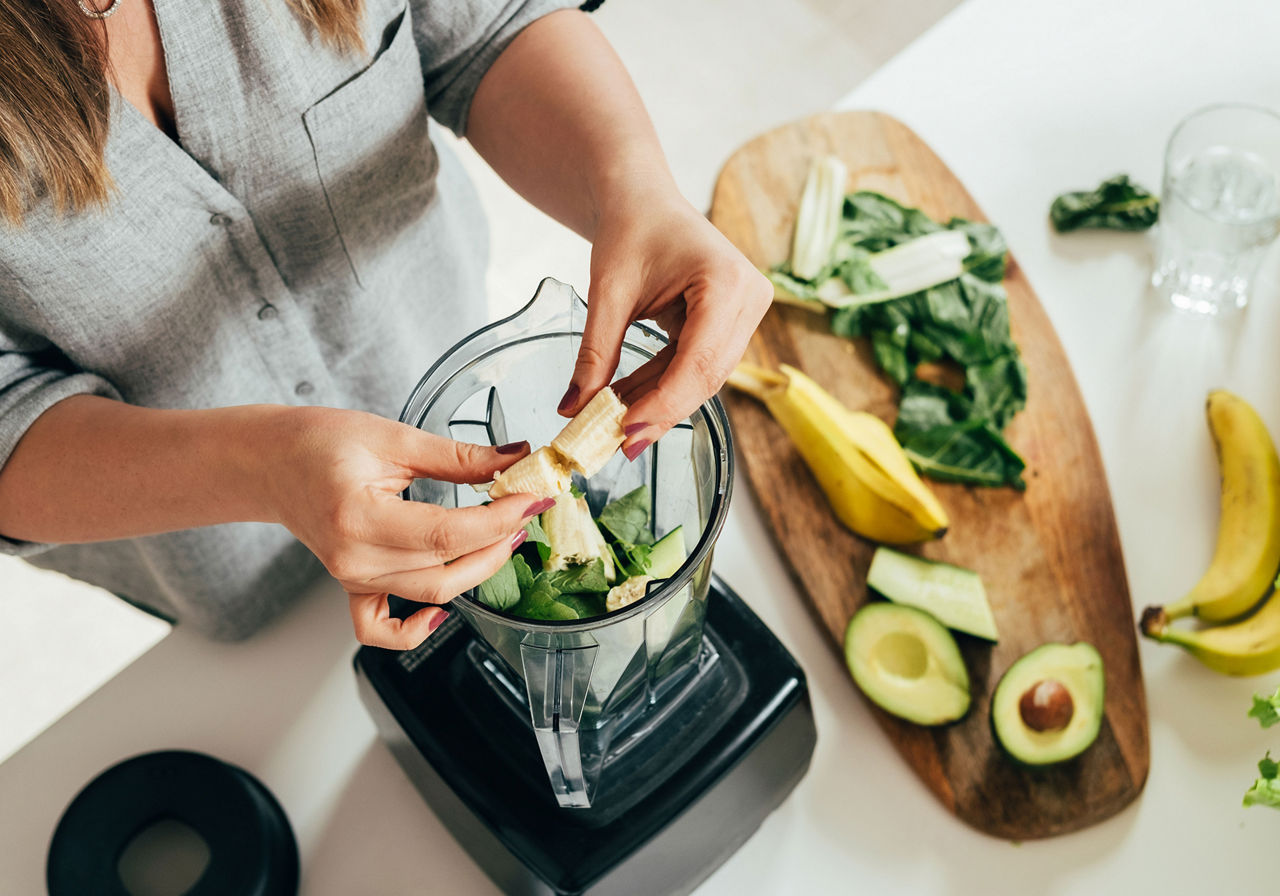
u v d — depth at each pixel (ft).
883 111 4.04
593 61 2.63
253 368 2.94
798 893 2.68
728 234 3.79
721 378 1.95
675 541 2.08
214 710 2.98
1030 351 3.42
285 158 2.49
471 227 3.72
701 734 2.43
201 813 2.60
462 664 2.53
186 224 2.45
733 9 7.91
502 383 2.11
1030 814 2.70
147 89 2.27
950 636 2.87
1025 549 3.09
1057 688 2.77
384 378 3.37
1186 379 3.38
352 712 2.96
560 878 2.30
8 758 2.90
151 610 3.71
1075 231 3.70
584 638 1.83
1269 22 4.02
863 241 3.64
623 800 2.37
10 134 1.97
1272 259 3.54
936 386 3.38
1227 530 3.02
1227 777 2.73
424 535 1.75
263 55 2.25
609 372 2.00
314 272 2.88
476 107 2.80
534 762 2.42
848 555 3.14
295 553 3.24
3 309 2.35
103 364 2.56
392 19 2.53
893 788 2.81
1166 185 3.38
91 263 2.29
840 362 3.52
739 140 7.41
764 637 2.55
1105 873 2.65
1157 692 2.87
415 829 2.78
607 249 2.14
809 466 3.25
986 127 3.97
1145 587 3.05
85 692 6.26
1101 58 4.04
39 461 2.25
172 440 2.08
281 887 2.58
